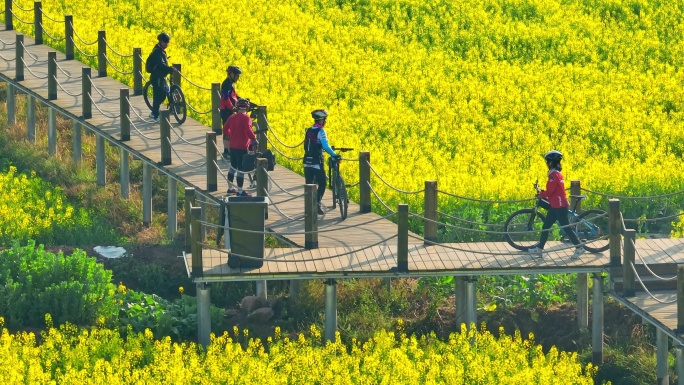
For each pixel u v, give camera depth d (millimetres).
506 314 36219
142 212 43875
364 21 71375
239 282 38250
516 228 40656
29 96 48594
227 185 39156
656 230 44750
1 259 35344
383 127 53438
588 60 67750
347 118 53438
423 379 30969
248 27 66562
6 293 34062
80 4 66625
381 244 34625
